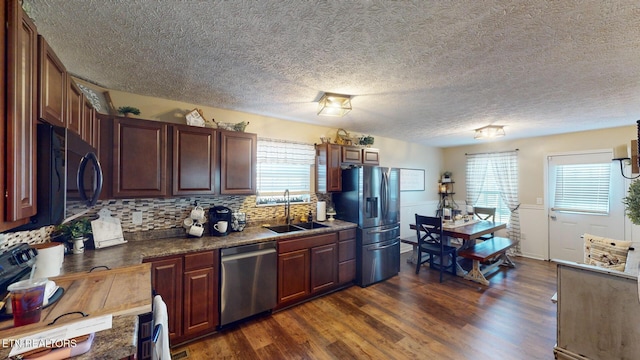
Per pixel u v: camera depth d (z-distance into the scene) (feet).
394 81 7.09
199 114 8.52
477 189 17.90
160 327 3.85
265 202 10.94
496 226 13.55
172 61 5.97
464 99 8.52
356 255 11.53
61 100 4.17
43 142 3.32
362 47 5.34
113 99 7.77
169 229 8.53
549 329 7.97
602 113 10.15
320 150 12.23
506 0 3.90
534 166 15.46
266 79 6.99
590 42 5.08
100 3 3.97
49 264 4.58
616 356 5.69
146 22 4.49
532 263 14.51
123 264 5.64
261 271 8.48
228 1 3.94
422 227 13.05
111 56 5.72
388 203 12.34
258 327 8.16
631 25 4.50
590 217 13.58
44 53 3.44
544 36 4.89
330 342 7.39
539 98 8.41
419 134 14.84
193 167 8.04
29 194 3.05
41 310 3.12
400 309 9.31
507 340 7.44
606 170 13.14
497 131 12.87
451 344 7.27
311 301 9.97
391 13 4.22
